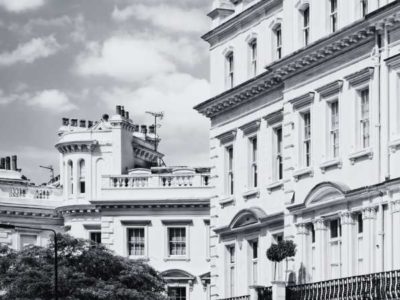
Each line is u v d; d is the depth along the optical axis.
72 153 87.00
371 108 48.84
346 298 48.59
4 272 65.25
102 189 80.88
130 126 88.38
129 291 64.38
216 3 63.94
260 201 58.47
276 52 58.06
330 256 51.72
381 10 47.12
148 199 79.56
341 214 50.34
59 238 65.88
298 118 54.31
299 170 53.94
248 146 60.00
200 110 64.00
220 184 62.50
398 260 46.72
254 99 59.41
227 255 61.78
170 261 79.44
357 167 49.69
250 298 55.88
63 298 63.12
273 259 53.41
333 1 52.41
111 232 80.50
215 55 63.75
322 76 52.47
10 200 87.00
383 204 47.75
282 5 57.03
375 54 48.38
